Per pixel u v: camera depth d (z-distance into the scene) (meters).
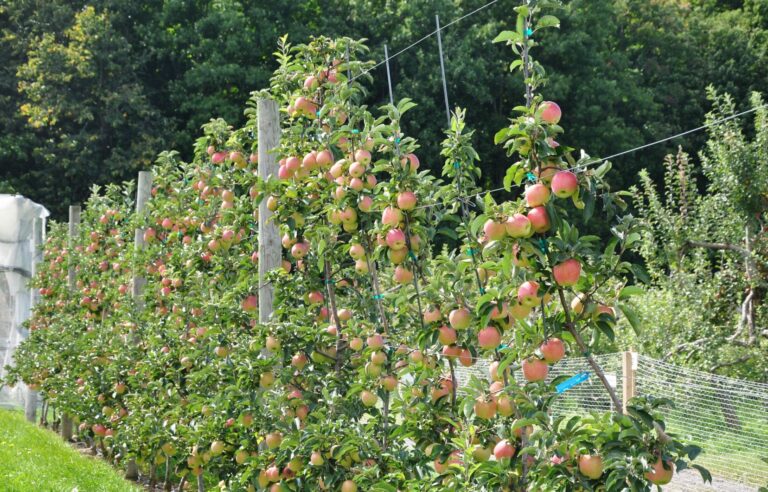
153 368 6.62
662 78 24.66
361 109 4.45
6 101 22.69
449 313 3.62
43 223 12.91
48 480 6.94
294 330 4.82
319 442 4.20
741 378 8.63
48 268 11.47
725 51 24.73
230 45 21.56
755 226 9.23
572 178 2.82
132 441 6.72
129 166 20.89
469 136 3.99
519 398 3.13
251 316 5.46
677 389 7.06
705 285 9.40
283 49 5.68
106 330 8.54
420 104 20.25
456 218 4.07
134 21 23.16
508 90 21.53
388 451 4.19
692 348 8.93
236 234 6.03
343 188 4.41
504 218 2.89
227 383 5.62
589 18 22.20
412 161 4.18
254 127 6.06
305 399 4.75
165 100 23.00
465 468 3.43
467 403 3.33
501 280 3.50
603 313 2.96
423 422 3.97
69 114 21.14
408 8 21.59
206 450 5.62
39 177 22.06
